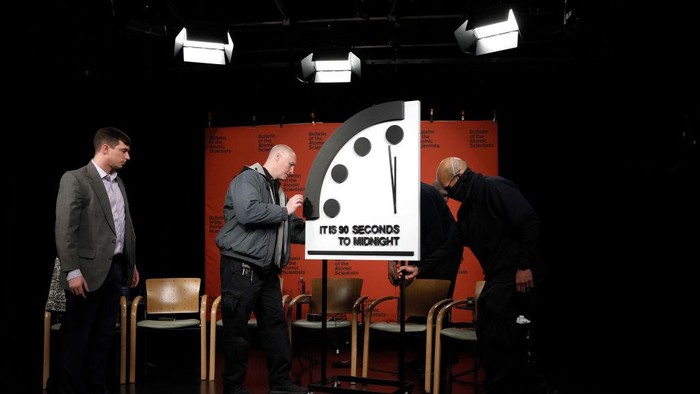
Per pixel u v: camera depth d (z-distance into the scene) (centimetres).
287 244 374
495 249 329
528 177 665
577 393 409
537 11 550
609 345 591
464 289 615
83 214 347
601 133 644
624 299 639
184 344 627
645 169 619
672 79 578
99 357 356
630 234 637
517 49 614
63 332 344
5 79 515
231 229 359
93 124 640
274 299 371
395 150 273
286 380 368
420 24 580
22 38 522
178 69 608
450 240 349
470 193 336
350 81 593
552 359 530
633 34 562
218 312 634
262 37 625
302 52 632
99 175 356
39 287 567
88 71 598
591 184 650
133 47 611
